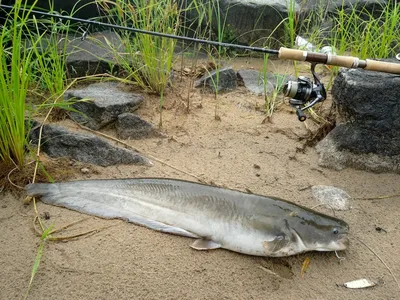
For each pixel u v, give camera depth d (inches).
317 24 56.5
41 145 34.3
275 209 26.1
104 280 24.2
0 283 23.8
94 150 33.8
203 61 52.5
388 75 34.7
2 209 28.7
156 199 28.0
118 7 43.6
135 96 40.8
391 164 33.8
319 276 25.3
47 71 41.4
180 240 26.8
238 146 36.9
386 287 24.9
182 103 42.8
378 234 28.4
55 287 23.8
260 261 25.9
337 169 34.3
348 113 34.4
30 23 47.6
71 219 28.0
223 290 24.2
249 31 54.9
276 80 47.4
